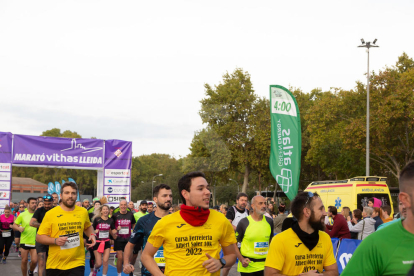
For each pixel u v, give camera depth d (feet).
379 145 106.22
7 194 56.59
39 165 58.34
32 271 35.63
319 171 156.56
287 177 35.12
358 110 113.39
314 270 12.20
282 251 12.44
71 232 20.97
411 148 109.40
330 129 118.73
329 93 136.05
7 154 56.95
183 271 11.68
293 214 12.55
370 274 7.63
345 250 29.66
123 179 62.18
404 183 7.38
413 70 99.45
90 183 280.51
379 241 7.63
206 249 11.83
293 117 35.37
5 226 46.03
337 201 50.31
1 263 46.37
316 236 12.51
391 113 96.89
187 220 11.79
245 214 26.78
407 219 7.53
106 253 34.71
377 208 30.55
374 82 102.89
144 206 37.88
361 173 125.49
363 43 95.55
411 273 4.90
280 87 35.60
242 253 22.17
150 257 12.25
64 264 20.53
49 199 30.14
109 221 35.22
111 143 61.82
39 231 20.75
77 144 60.13
